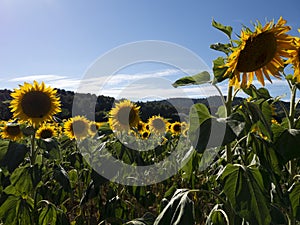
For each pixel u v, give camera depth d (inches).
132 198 80.4
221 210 35.1
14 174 48.2
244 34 32.0
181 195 32.0
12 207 50.4
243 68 32.3
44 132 80.2
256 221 29.9
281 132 35.9
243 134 34.8
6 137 68.8
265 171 32.8
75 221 70.0
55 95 56.1
